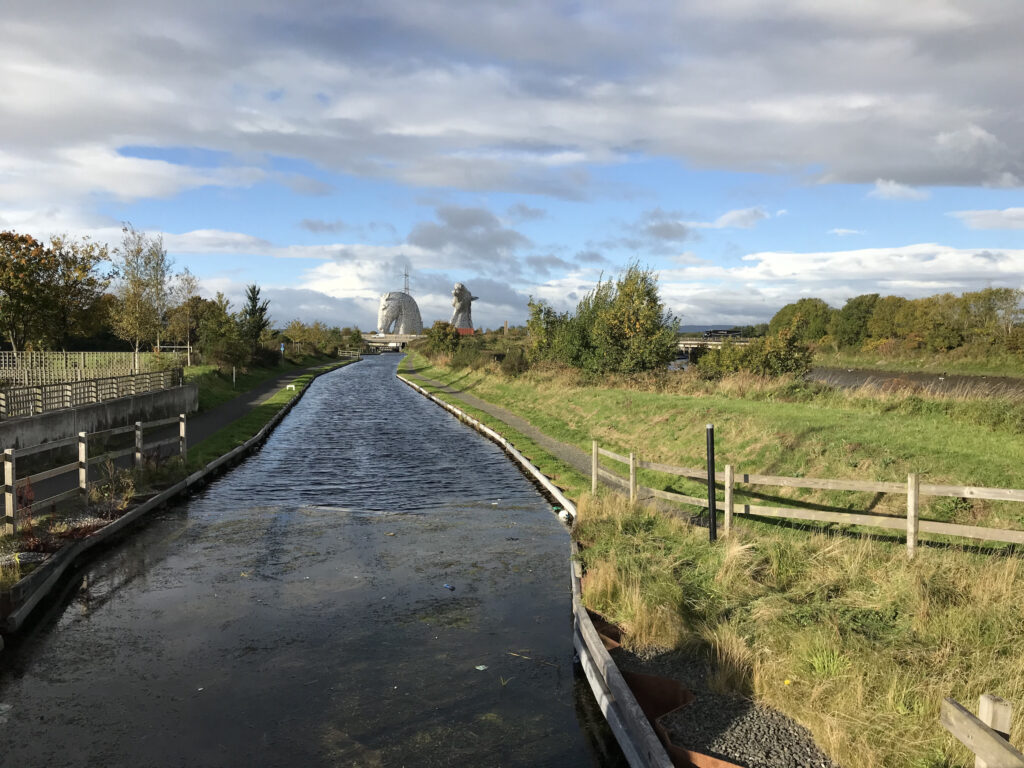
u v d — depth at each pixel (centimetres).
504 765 564
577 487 1571
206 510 1429
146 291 4056
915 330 6284
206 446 2086
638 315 3130
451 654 768
